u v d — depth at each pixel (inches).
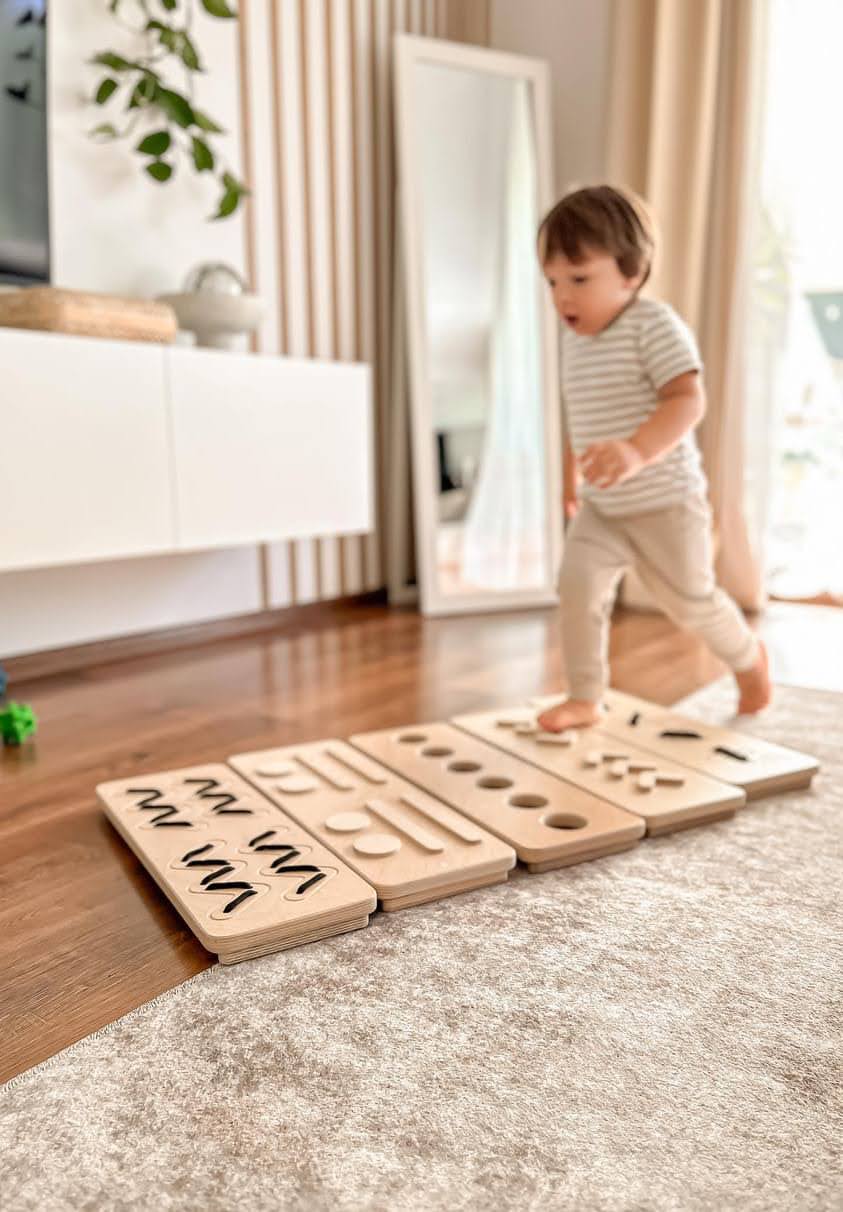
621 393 49.5
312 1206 19.7
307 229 89.4
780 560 96.5
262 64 83.5
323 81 89.5
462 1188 20.1
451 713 56.8
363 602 99.3
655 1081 23.4
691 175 87.9
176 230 77.7
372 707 58.3
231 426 69.1
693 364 47.2
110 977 28.4
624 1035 25.2
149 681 66.2
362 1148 21.2
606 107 93.2
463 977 28.0
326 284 91.9
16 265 64.4
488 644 78.2
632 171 92.4
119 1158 21.0
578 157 103.7
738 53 85.4
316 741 50.6
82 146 70.2
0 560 55.9
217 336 74.2
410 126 92.7
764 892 33.4
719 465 91.0
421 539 94.0
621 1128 21.8
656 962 28.8
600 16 100.1
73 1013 26.5
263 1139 21.5
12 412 55.5
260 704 59.3
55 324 58.3
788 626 83.7
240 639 81.8
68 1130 21.9
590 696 49.4
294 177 87.5
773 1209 19.5
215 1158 21.0
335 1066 24.0
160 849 34.2
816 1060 24.3
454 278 96.0
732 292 88.0
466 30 107.5
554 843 34.8
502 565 99.5
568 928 30.8
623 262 46.8
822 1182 20.3
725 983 27.7
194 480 66.9
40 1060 24.5
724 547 91.3
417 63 92.8
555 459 101.3
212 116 79.8
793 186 87.4
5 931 31.2
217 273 73.4
